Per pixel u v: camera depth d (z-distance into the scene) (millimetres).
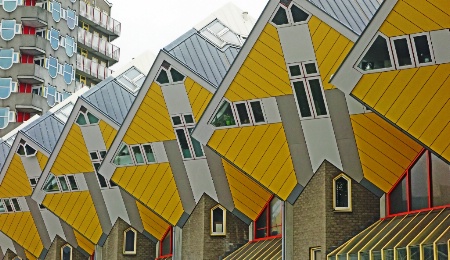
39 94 81562
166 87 42281
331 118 34219
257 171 36844
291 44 34000
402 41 28828
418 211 32469
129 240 50375
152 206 45000
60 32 84250
